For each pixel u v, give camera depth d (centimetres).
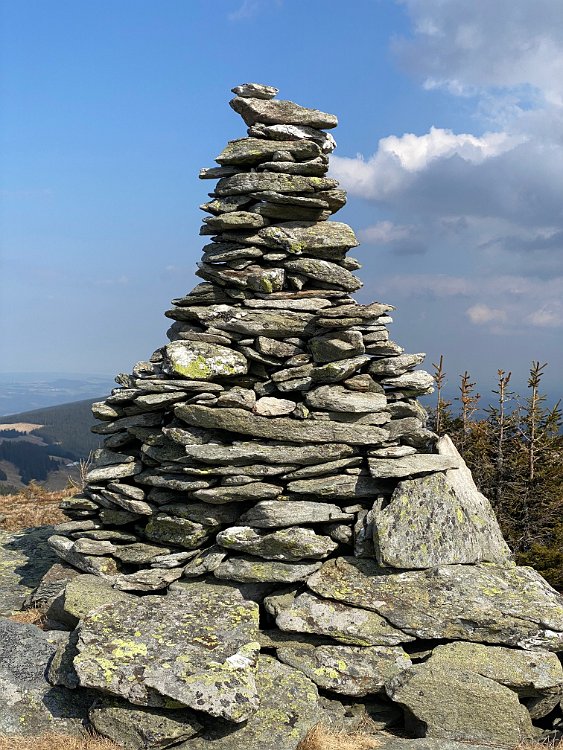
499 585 1428
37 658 1341
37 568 1941
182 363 1602
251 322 1641
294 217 1734
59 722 1212
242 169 1762
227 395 1591
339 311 1641
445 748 1205
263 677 1302
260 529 1527
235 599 1426
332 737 1212
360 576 1468
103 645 1220
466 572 1447
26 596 1758
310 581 1462
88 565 1644
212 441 1589
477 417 2848
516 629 1354
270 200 1683
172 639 1252
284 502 1530
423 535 1470
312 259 1695
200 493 1550
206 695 1133
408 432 1650
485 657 1332
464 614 1372
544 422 2720
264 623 1499
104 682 1151
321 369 1606
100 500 1695
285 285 1725
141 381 1636
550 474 2564
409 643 1414
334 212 1805
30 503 3462
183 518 1586
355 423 1595
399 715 1351
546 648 1350
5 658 1328
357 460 1584
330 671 1342
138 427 1692
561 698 1345
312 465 1565
